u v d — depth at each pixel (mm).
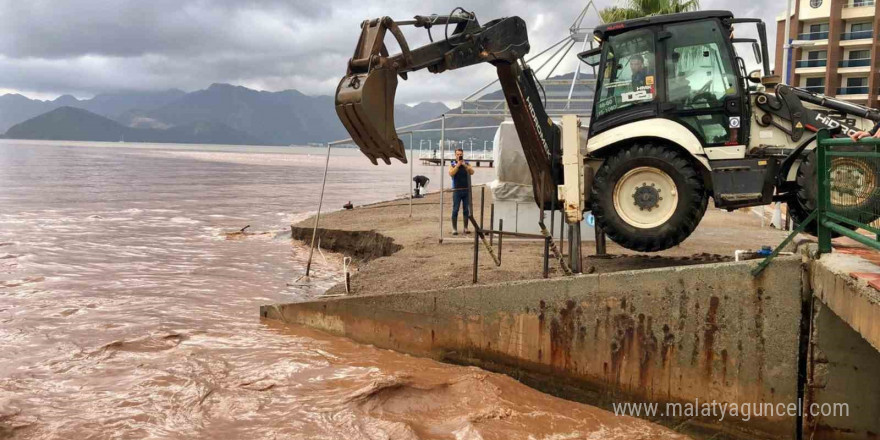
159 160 102188
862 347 5430
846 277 4648
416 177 29844
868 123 7891
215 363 7117
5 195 30875
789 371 5699
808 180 7234
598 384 6449
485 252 11609
